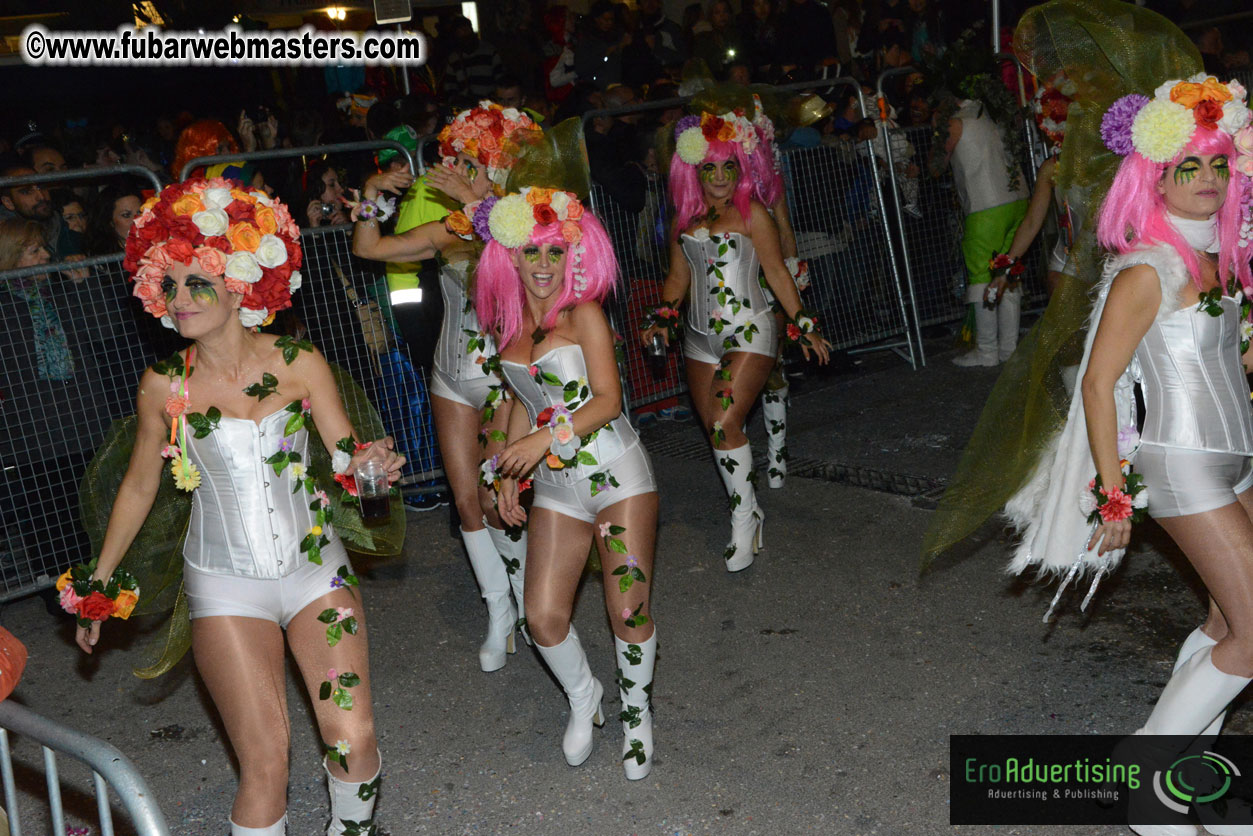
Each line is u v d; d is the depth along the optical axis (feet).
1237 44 30.07
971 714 12.14
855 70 31.22
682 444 21.85
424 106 22.43
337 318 18.84
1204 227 9.20
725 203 15.28
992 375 23.65
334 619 9.29
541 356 10.75
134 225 8.87
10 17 26.84
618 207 21.21
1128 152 9.34
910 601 14.75
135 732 13.35
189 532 9.35
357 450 9.39
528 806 11.32
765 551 16.70
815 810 10.80
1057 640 13.48
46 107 27.50
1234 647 9.36
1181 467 9.33
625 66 31.53
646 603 11.08
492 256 10.82
